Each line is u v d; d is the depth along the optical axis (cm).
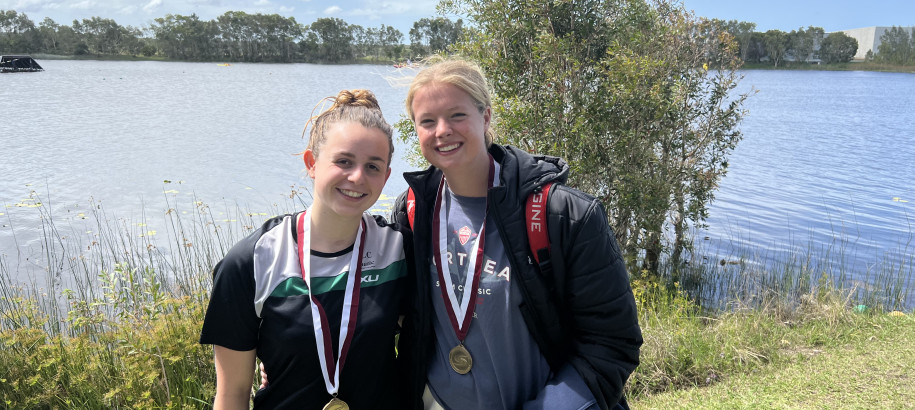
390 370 187
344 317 173
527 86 618
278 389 175
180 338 381
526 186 172
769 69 15925
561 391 172
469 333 180
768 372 411
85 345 396
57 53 16238
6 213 1184
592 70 638
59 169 1761
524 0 628
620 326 171
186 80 7762
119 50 16962
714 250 941
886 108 4441
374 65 15325
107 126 2973
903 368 401
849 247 998
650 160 675
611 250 170
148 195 1391
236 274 168
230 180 1595
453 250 183
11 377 379
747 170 1820
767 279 739
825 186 1580
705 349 433
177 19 16562
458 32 716
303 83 7181
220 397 176
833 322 511
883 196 1453
